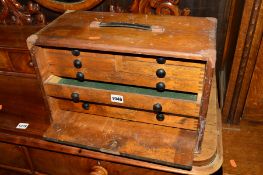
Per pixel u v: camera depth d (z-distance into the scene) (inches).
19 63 52.2
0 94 54.1
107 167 45.1
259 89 53.3
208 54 32.3
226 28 56.2
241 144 55.0
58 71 42.1
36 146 46.3
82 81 43.9
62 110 46.7
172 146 39.1
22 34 53.9
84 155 43.4
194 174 38.6
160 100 37.7
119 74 38.9
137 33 38.8
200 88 36.2
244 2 45.1
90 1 52.2
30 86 54.4
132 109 41.8
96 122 44.1
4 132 48.3
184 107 37.1
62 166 49.2
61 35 39.1
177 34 38.0
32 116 49.1
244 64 50.5
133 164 41.2
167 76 36.7
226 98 55.9
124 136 41.4
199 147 38.7
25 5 56.2
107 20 44.1
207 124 44.0
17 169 54.7
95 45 36.0
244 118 58.6
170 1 49.2
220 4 50.2
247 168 51.0
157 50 34.1
